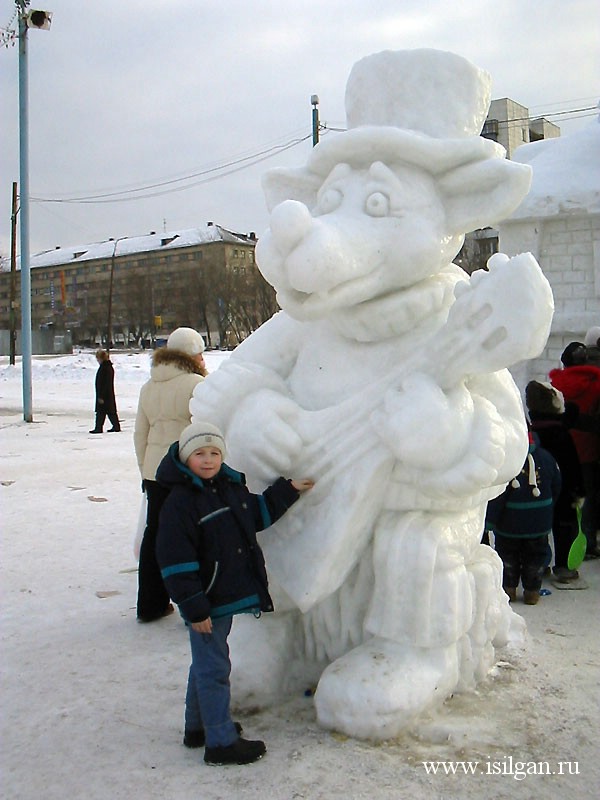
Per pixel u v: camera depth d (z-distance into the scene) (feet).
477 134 11.80
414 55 11.34
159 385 16.52
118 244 303.07
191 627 10.12
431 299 11.34
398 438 10.24
